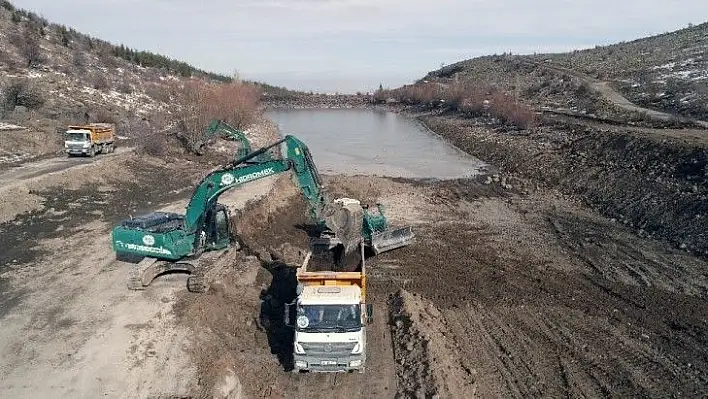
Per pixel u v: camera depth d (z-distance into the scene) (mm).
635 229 32062
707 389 16422
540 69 105750
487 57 156375
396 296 22359
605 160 43156
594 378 17000
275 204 34969
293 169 21375
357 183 42719
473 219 34656
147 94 77188
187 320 17953
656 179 36031
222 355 16312
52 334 17109
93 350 16141
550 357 18281
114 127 54750
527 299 22859
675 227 30344
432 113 103938
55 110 56156
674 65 81625
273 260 25266
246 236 28703
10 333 17203
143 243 20828
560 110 67875
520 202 38594
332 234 24172
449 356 17703
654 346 18984
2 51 68188
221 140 55250
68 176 36156
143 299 19562
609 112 59719
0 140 44906
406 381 15852
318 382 15898
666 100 61719
